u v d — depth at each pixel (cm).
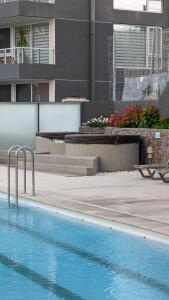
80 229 1026
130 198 1314
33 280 732
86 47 3209
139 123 2055
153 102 2230
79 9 3188
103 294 677
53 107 2456
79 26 3191
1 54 3312
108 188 1490
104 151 1891
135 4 3325
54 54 3138
